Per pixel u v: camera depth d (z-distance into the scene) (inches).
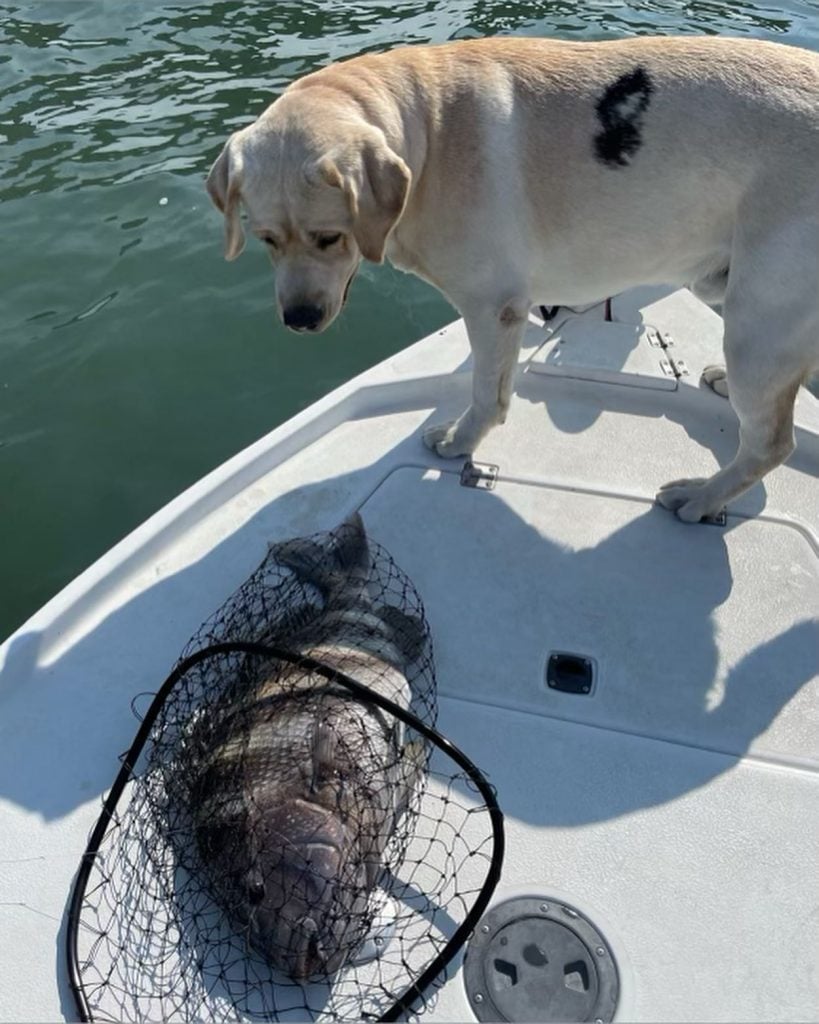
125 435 93.1
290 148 51.0
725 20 176.1
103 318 106.9
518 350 61.5
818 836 44.3
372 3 181.8
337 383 99.0
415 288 111.3
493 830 40.8
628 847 43.8
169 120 141.3
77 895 40.6
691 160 53.2
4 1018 37.8
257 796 41.9
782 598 55.6
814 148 50.8
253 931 39.2
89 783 46.3
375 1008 38.2
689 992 38.9
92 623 54.0
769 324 53.6
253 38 166.1
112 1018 37.4
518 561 58.0
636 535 59.5
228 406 96.5
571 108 54.3
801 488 62.6
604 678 51.5
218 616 54.0
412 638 51.3
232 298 109.7
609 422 67.9
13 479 88.4
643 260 58.8
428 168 55.7
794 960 39.9
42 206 123.7
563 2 183.0
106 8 175.9
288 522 60.4
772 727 49.0
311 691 45.0
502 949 40.0
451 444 64.4
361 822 41.2
